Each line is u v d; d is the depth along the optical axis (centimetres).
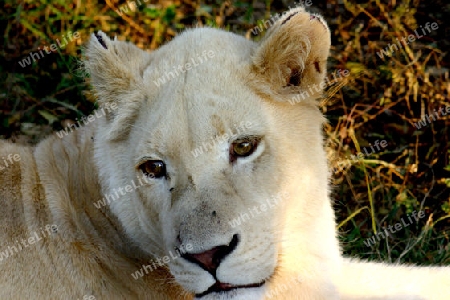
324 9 1323
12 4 1282
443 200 1096
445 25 1284
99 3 1318
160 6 1309
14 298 731
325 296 759
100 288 749
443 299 896
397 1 1303
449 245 1024
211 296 662
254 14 1332
